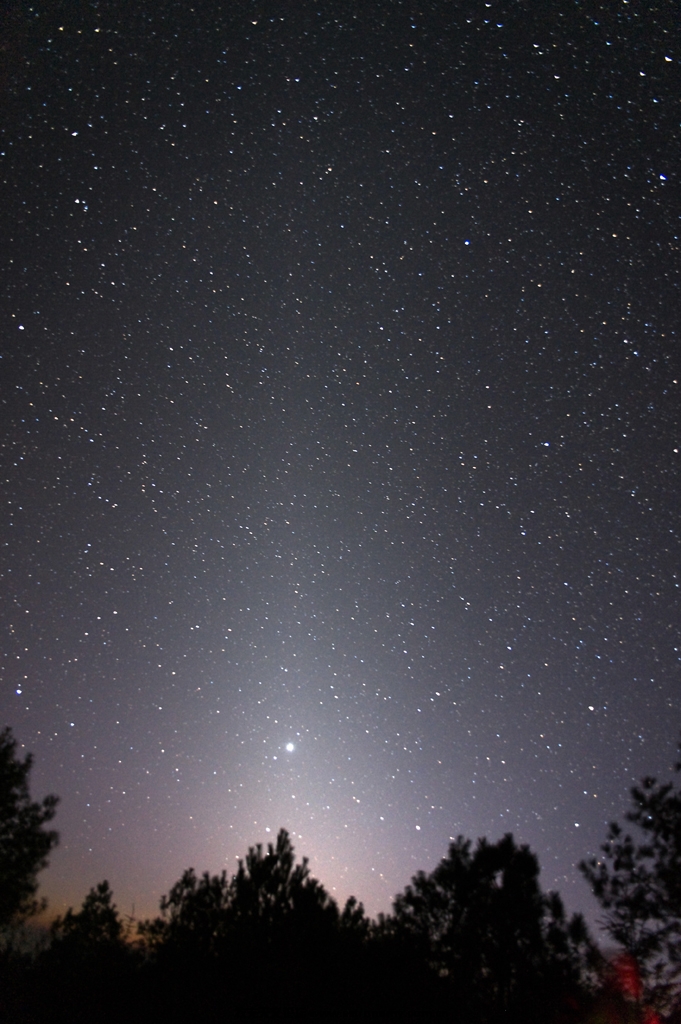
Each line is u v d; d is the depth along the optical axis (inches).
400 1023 271.0
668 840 308.5
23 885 395.9
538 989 285.0
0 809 402.6
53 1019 282.8
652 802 319.0
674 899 295.9
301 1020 270.5
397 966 285.6
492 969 295.7
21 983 307.0
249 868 329.4
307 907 311.0
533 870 324.2
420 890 334.3
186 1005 277.6
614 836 322.3
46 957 329.1
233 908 317.1
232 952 294.4
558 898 313.7
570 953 297.1
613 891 312.2
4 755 414.3
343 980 279.3
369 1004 273.9
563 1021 275.6
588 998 281.6
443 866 336.8
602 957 292.8
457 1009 278.8
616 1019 273.0
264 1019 272.1
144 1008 281.3
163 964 299.4
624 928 301.3
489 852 330.6
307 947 292.0
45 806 417.4
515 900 310.7
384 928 316.8
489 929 304.8
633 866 313.1
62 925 380.5
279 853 334.6
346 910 319.9
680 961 284.5
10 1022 277.6
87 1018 282.4
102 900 390.3
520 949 298.7
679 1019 267.9
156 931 322.0
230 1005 275.4
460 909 319.6
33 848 404.5
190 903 323.9
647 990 279.7
